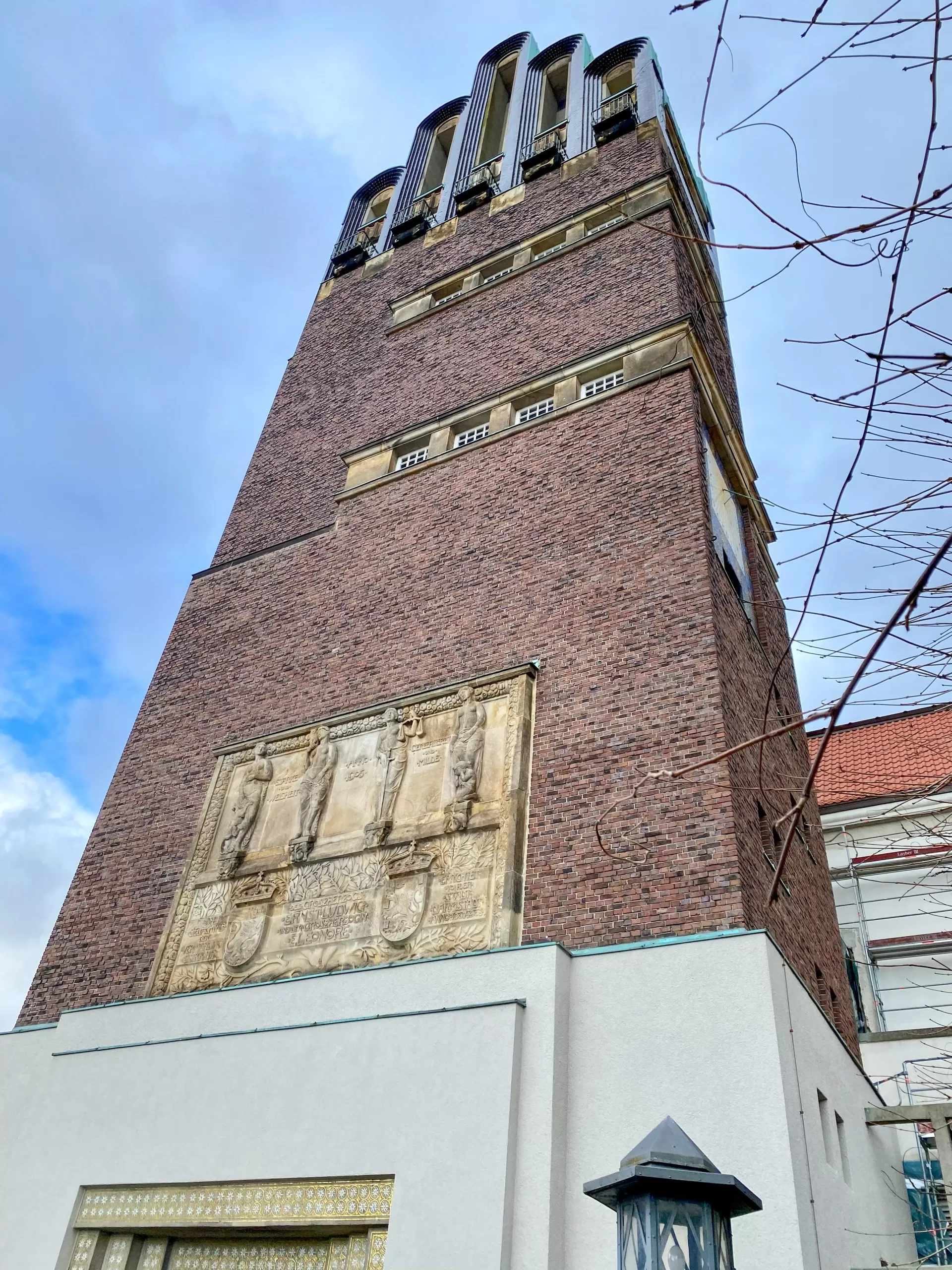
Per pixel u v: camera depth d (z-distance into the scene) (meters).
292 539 20.27
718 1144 8.56
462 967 10.61
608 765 12.27
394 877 12.76
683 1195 5.36
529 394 18.75
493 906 11.69
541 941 11.21
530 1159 8.98
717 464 17.75
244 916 13.84
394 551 17.97
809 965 13.96
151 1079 11.87
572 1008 10.00
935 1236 13.33
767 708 6.04
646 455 15.60
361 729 14.91
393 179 32.94
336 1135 10.08
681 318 17.39
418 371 22.36
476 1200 8.88
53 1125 12.28
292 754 15.54
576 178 24.02
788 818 4.54
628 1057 9.40
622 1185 5.41
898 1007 19.53
